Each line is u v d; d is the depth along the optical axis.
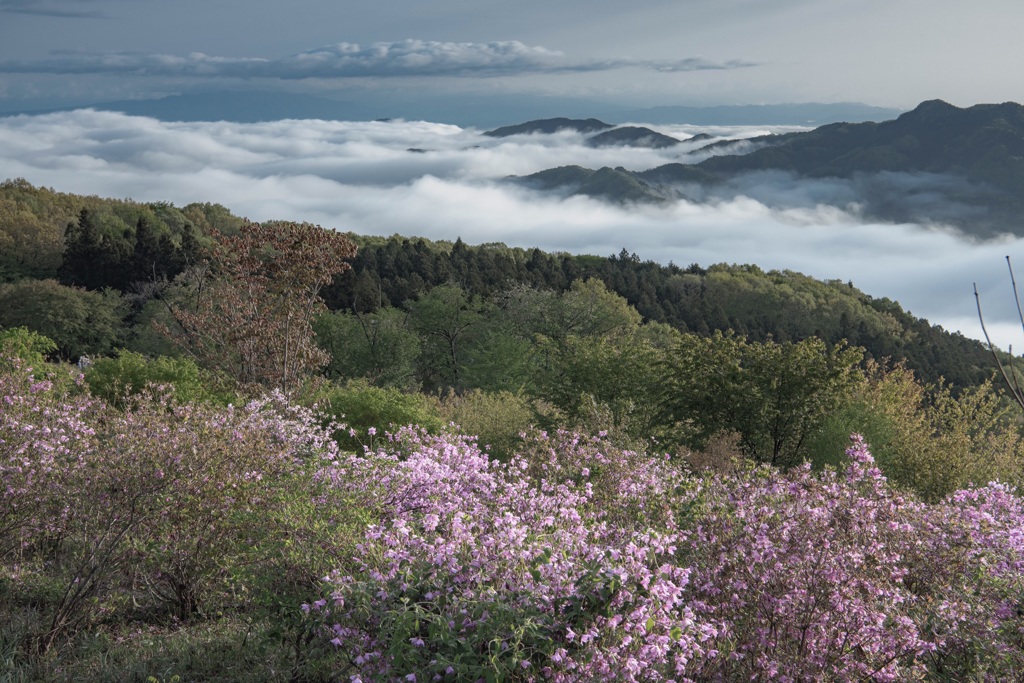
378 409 16.70
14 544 6.88
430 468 7.18
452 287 64.31
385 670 4.17
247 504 6.52
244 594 6.18
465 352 61.59
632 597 4.36
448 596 4.43
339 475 7.14
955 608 5.52
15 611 6.23
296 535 5.65
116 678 5.40
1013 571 6.06
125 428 7.10
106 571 6.40
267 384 20.47
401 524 5.10
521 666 4.09
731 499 7.12
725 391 21.38
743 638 5.04
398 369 51.34
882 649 5.04
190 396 15.36
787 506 6.18
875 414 21.92
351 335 52.12
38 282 63.69
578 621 4.23
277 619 4.99
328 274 20.94
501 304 69.94
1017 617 5.56
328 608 4.42
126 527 6.29
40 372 13.55
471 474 7.40
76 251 84.69
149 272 81.38
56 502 6.82
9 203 104.62
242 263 20.67
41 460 6.78
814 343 21.66
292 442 8.37
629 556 4.75
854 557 5.25
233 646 5.75
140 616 6.63
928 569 5.96
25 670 5.43
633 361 26.64
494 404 26.81
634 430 23.03
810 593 5.05
